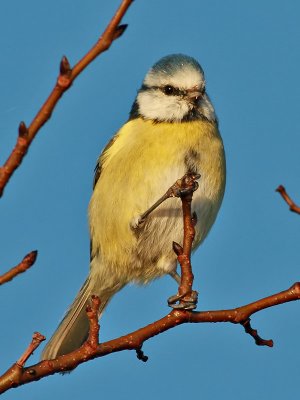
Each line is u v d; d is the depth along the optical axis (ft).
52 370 20.25
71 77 14.90
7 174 15.29
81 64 14.87
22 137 15.19
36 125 15.23
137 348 22.22
